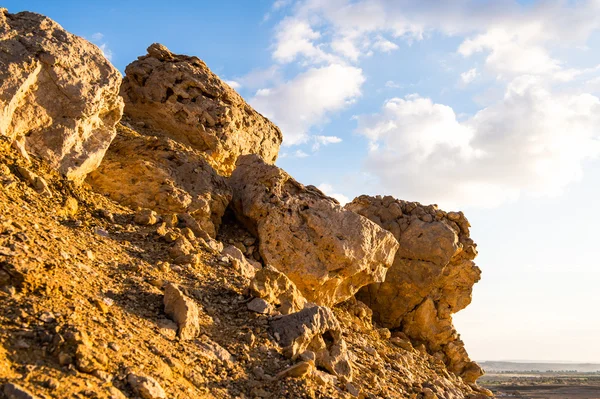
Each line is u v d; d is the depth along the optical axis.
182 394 7.46
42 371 6.50
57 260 9.13
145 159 15.09
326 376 10.22
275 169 16.44
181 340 8.96
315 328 10.62
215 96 20.38
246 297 11.31
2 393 5.84
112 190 13.93
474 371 19.72
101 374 6.86
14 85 11.20
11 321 7.14
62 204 11.52
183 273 11.27
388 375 13.55
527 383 72.12
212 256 12.65
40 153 11.88
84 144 12.77
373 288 20.33
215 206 15.39
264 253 15.20
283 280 11.92
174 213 14.23
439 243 19.81
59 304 7.91
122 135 15.78
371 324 18.75
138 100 19.89
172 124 19.48
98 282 9.35
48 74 12.02
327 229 15.38
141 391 6.89
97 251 10.52
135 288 9.77
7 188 10.53
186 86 20.02
